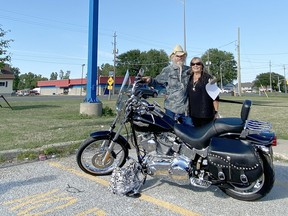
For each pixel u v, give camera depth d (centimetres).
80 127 870
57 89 8575
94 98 1230
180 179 371
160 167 377
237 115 1272
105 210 342
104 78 5659
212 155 351
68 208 345
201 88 445
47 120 1070
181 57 479
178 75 479
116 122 438
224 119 372
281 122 1045
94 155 447
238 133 356
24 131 789
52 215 327
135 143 398
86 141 441
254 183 361
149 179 443
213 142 357
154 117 383
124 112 400
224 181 356
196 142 367
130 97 387
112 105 1991
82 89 7662
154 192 397
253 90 12112
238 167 342
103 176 452
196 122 456
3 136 704
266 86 11556
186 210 347
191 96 455
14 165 498
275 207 358
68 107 1808
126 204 359
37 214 329
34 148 564
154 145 384
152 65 8775
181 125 388
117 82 5244
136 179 394
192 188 413
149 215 332
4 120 1068
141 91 384
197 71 450
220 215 336
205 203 367
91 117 1164
